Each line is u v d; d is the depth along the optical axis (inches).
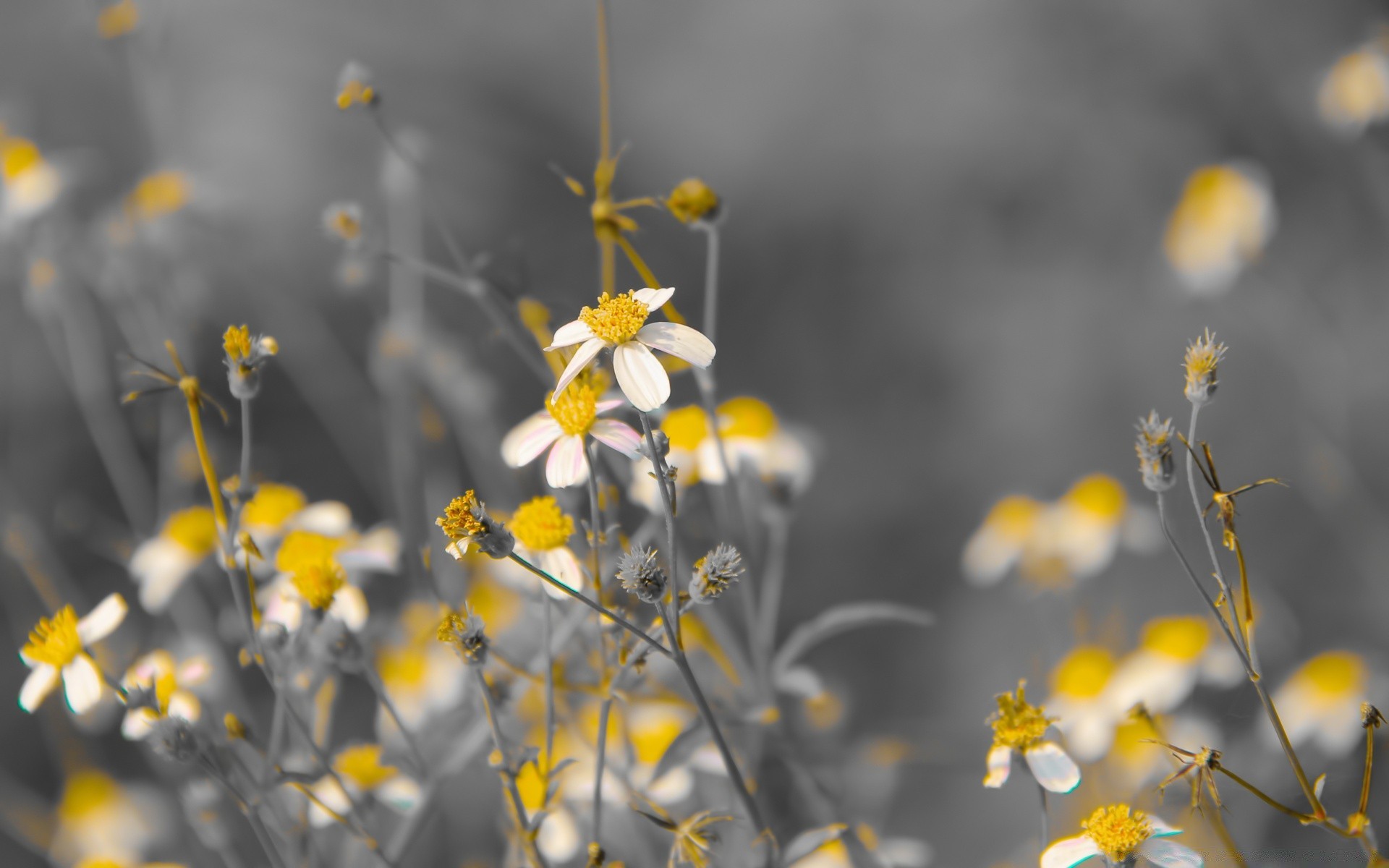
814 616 53.3
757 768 33.0
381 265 40.6
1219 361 29.6
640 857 32.6
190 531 35.6
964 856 37.8
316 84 65.3
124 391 38.1
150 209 42.9
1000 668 49.6
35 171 44.3
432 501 37.4
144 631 40.2
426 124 66.4
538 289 61.0
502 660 31.6
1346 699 35.3
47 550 40.6
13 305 54.2
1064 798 34.7
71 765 37.1
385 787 32.9
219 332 51.5
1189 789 33.6
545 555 31.3
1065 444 63.4
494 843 34.9
